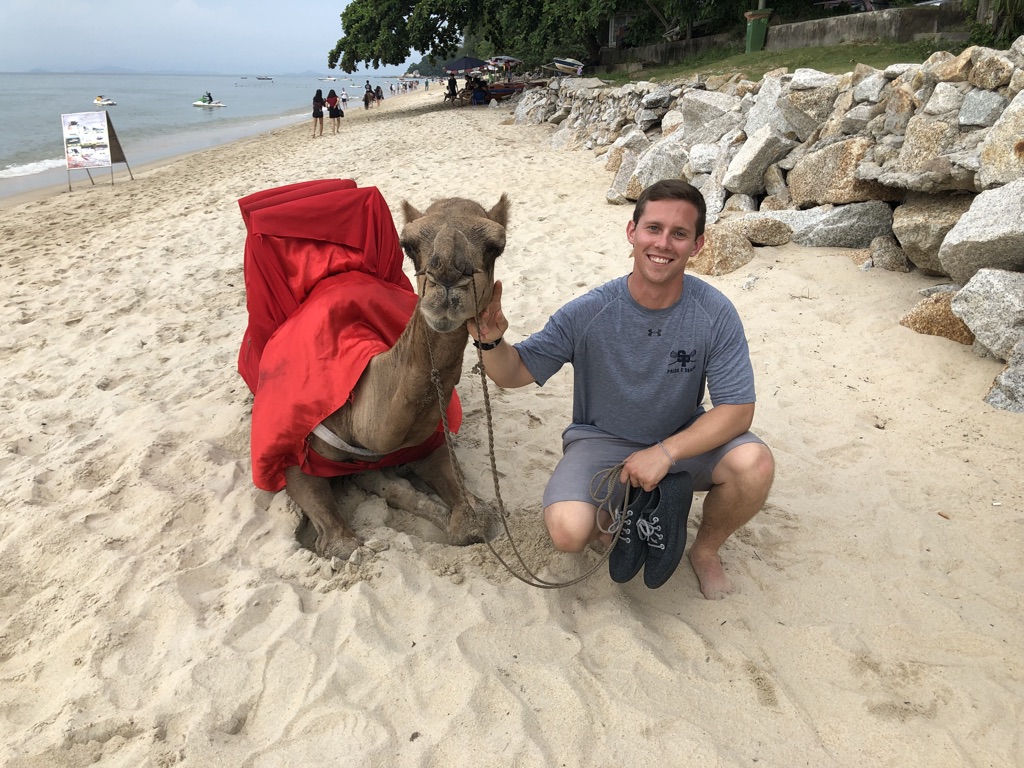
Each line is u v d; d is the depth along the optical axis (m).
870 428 4.43
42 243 10.45
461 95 31.45
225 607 3.12
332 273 4.11
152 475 4.13
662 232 2.67
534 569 3.32
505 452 4.33
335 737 2.51
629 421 3.08
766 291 6.27
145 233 10.43
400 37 30.06
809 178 7.16
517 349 3.04
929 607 3.09
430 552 3.46
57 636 3.02
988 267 4.89
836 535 3.57
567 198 10.41
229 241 9.52
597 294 2.99
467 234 2.43
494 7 27.53
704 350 2.90
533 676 2.74
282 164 17.25
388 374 3.03
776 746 2.49
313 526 3.78
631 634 2.90
